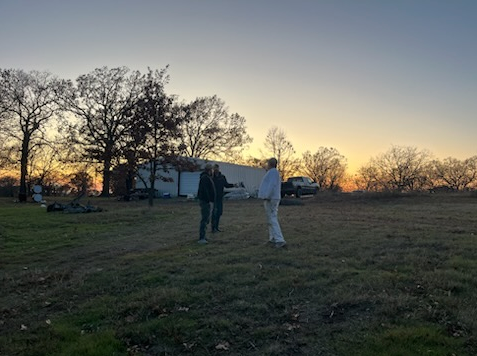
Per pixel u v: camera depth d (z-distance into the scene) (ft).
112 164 85.66
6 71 116.57
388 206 61.26
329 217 43.32
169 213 54.60
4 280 23.03
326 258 22.13
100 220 47.73
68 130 120.06
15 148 119.85
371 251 23.29
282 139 205.26
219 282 18.93
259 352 12.67
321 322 14.30
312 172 238.27
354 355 11.95
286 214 48.42
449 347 11.90
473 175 231.30
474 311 13.93
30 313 17.72
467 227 32.68
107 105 120.16
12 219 49.67
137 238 34.94
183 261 23.30
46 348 13.76
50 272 24.27
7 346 14.26
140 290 18.86
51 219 49.44
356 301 15.44
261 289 17.49
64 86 120.98
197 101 155.74
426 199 72.69
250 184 129.29
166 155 76.74
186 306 16.40
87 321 15.97
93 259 27.35
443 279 17.07
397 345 12.16
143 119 77.41
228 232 33.73
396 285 16.89
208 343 13.46
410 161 236.84
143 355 13.03
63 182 147.23
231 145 162.40
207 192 29.01
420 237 26.94
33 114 119.96
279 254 23.47
